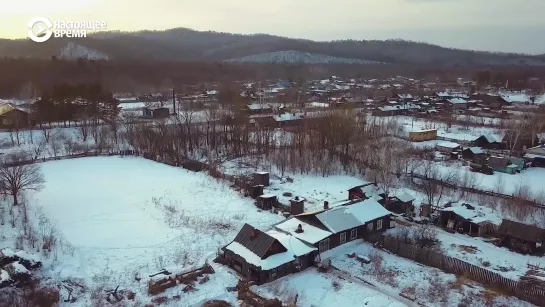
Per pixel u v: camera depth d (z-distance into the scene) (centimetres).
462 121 13525
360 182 7856
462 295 4291
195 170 8556
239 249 4756
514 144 9712
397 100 17350
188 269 4666
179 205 6594
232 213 6300
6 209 5981
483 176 8244
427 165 8575
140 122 11181
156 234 5544
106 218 6050
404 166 8350
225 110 12750
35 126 11300
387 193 6688
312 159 8600
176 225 5828
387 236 5406
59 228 5647
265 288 4372
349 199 6825
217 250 5134
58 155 9494
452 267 4738
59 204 6544
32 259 4484
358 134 9225
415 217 6306
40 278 4331
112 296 4125
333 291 4362
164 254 5012
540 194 6906
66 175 8106
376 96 19500
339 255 5141
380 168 7900
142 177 8069
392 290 4388
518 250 5259
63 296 4100
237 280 4500
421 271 4778
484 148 10544
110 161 9275
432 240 5475
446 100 17675
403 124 13025
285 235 5091
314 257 4916
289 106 15725
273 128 11225
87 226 5759
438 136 11444
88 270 4625
